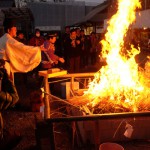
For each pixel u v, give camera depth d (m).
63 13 21.28
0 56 5.18
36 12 20.62
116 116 3.03
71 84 6.05
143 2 14.55
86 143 4.37
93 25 18.31
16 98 2.95
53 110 5.91
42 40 9.09
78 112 4.59
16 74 10.69
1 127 3.10
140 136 4.41
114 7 15.05
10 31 5.41
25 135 4.82
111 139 4.35
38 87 8.23
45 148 3.34
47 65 7.36
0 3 25.05
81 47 10.94
